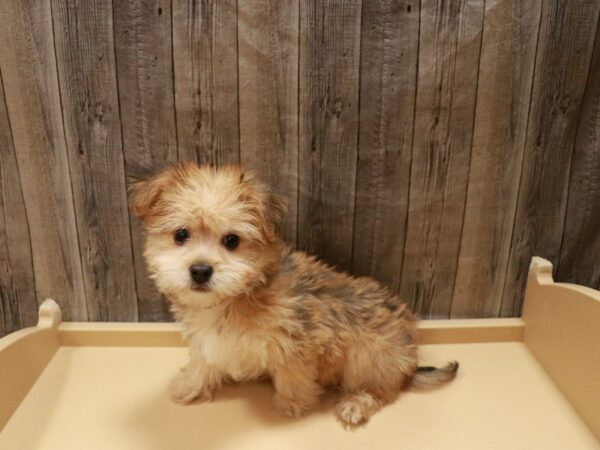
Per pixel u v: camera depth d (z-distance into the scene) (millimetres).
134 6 395
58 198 452
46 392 423
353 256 480
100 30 401
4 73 411
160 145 436
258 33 406
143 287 488
